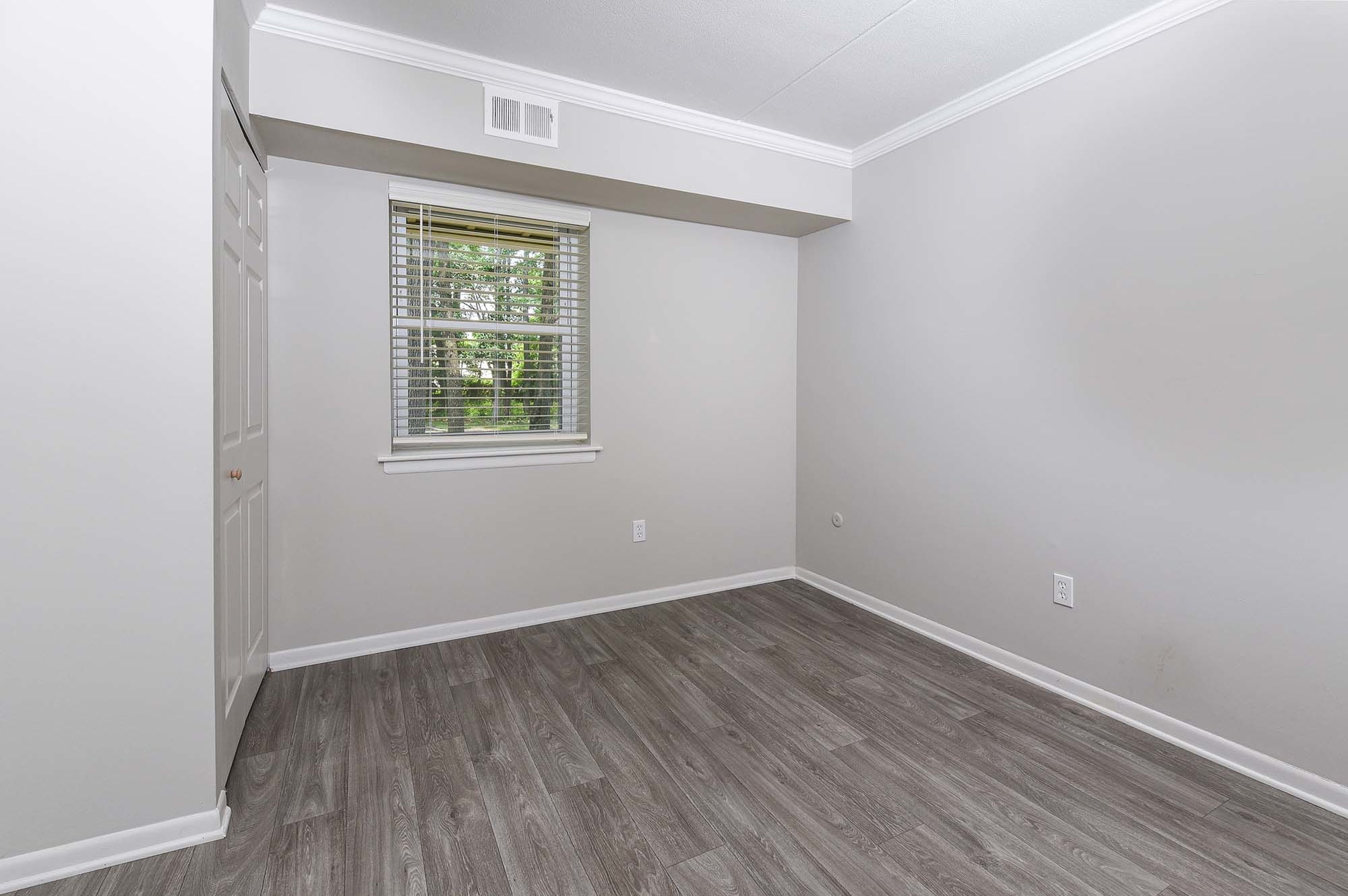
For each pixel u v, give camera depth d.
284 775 1.86
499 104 2.48
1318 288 1.73
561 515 3.13
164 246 1.51
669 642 2.89
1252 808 1.74
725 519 3.62
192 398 1.55
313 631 2.62
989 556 2.69
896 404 3.12
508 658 2.70
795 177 3.19
